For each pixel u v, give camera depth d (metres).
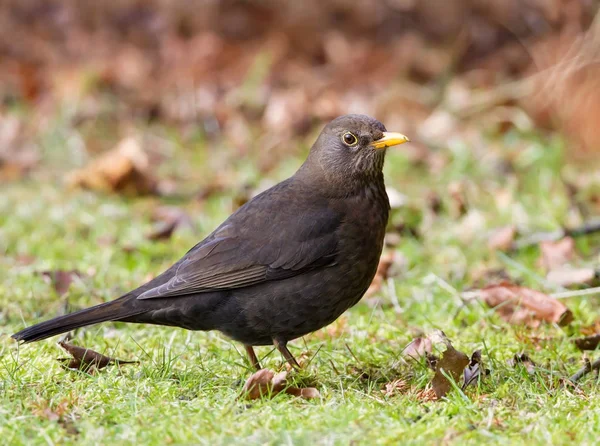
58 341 8.48
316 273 7.88
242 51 18.41
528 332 8.97
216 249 7.91
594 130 15.19
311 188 8.23
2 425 6.50
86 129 16.36
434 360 7.98
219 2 18.61
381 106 16.86
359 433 6.35
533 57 16.89
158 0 18.73
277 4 18.72
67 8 18.81
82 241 12.17
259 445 6.16
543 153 14.41
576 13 16.11
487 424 6.54
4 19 18.92
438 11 18.25
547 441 6.25
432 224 12.41
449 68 17.52
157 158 15.49
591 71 15.30
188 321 7.90
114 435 6.38
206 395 7.29
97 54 18.67
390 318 9.45
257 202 8.23
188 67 18.00
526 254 11.24
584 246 11.17
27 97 17.50
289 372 7.72
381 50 18.25
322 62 18.39
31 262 11.16
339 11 18.62
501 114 16.20
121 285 10.45
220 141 16.27
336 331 9.05
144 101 17.19
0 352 8.22
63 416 6.70
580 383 7.55
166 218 12.86
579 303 9.72
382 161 8.27
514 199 12.94
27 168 15.00
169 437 6.32
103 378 7.53
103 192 13.95
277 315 7.88
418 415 6.77
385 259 10.67
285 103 16.56
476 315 9.41
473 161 14.58
